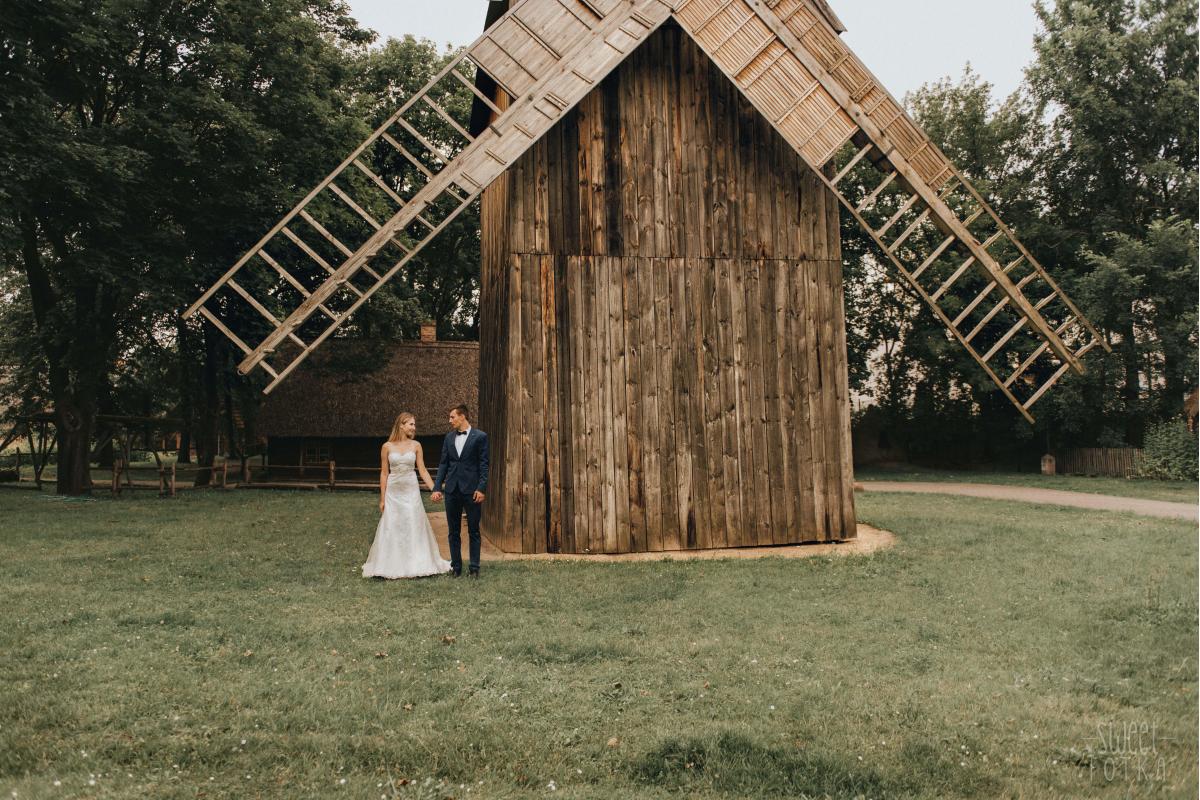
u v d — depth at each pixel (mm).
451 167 11703
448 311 40688
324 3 25594
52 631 6941
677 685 5719
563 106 11578
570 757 4527
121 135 20016
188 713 5082
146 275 21234
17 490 25422
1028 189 35938
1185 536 13305
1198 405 31906
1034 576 9727
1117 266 30219
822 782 4207
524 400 11719
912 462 40625
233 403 37906
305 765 4352
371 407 28953
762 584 9312
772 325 12516
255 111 22062
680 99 12445
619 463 11898
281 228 11555
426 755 4500
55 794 3883
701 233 12367
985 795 4105
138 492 24359
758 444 12336
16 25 17625
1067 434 36531
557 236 11953
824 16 12648
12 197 17547
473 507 9820
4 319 36156
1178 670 6078
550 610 8000
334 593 8719
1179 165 34000
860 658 6430
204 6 21016
